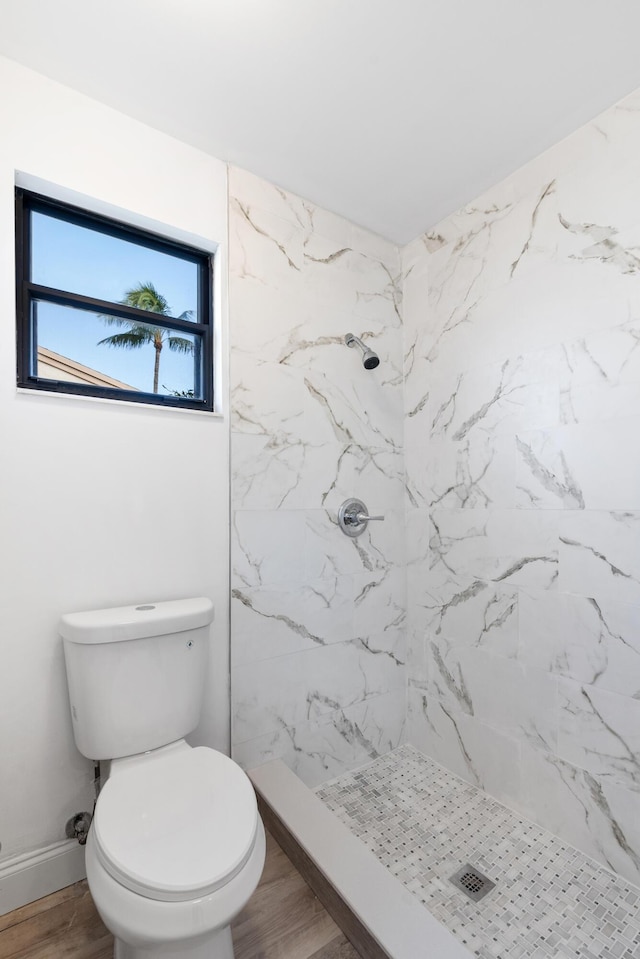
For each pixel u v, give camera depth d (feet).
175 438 5.04
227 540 5.36
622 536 4.52
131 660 4.11
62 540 4.38
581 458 4.85
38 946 3.74
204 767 3.81
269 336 5.69
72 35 3.92
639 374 4.42
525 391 5.39
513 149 5.25
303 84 4.42
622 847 4.41
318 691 5.97
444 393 6.37
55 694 4.30
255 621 5.48
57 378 4.70
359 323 6.53
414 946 3.42
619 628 4.52
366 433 6.55
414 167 5.53
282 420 5.75
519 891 4.26
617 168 4.61
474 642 5.90
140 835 3.05
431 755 6.47
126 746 4.07
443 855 4.71
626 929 3.88
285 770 5.42
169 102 4.64
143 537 4.82
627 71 4.27
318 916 4.00
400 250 7.00
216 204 5.38
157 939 2.66
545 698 5.11
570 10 3.73
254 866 3.04
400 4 3.67
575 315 4.93
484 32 3.91
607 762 4.56
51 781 4.27
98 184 4.62
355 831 5.06
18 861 4.10
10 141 4.18
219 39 3.96
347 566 6.28
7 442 4.15
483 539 5.82
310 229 6.10
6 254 4.15
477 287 5.96
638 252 4.44
